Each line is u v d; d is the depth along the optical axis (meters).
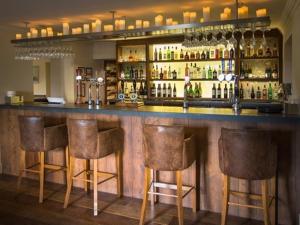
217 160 3.53
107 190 4.20
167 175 3.79
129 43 6.59
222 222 3.05
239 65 5.82
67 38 4.71
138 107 4.27
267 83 5.96
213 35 4.27
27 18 4.80
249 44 4.71
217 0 3.85
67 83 7.11
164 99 6.47
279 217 3.28
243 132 2.81
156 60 6.45
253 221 3.35
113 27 4.84
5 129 5.03
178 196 3.15
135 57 6.85
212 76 6.16
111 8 4.20
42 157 3.92
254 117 3.13
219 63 6.15
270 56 5.68
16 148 4.95
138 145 3.93
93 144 3.49
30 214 3.53
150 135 3.14
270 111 3.42
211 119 3.33
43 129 3.85
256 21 3.60
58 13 4.48
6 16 4.64
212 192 3.58
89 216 3.48
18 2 3.88
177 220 3.37
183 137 3.08
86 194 4.12
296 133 3.19
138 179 3.97
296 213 3.22
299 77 3.87
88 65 7.61
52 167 4.19
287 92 4.05
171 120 3.71
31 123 3.87
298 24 3.89
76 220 3.38
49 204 3.80
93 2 3.90
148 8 4.21
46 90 9.64
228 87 6.11
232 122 3.43
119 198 3.98
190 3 3.97
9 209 3.66
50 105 4.64
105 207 3.71
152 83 6.63
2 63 5.33
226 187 3.02
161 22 4.25
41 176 3.90
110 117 4.08
